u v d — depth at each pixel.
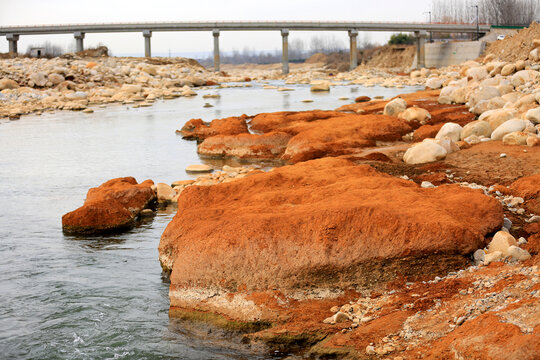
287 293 11.79
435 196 14.59
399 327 10.22
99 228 17.66
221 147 28.77
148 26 120.25
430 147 21.95
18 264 14.90
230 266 12.14
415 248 11.94
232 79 96.06
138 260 15.07
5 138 36.38
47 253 15.71
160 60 104.19
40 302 12.68
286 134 28.67
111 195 19.11
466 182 18.30
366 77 97.69
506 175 18.77
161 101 60.78
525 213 15.23
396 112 34.34
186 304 12.16
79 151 31.23
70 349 10.79
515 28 127.44
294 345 10.70
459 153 22.25
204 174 24.78
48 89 65.12
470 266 11.98
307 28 126.31
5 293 13.14
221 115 46.31
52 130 39.91
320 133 27.84
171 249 13.87
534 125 24.27
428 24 126.38
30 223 18.48
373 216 12.35
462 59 120.00
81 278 13.94
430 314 10.42
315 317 11.13
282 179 16.78
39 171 26.20
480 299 10.28
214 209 14.13
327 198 14.30
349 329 10.60
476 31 129.62
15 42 121.25
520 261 11.75
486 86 33.66
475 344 8.82
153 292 13.11
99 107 55.97
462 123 30.25
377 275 11.88
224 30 124.62
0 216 19.28
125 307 12.42
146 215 19.17
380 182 15.48
